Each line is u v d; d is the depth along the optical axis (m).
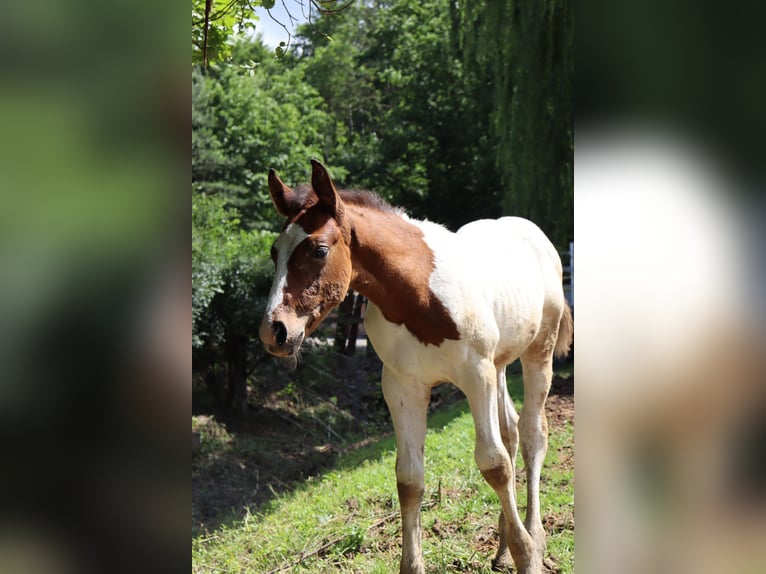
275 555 4.58
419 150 19.16
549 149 10.14
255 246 11.84
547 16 9.87
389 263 3.23
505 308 3.72
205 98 16.09
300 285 2.97
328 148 20.36
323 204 3.10
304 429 11.08
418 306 3.27
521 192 10.50
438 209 19.33
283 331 2.89
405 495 3.46
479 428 3.40
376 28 22.44
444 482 5.43
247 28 4.11
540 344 4.28
